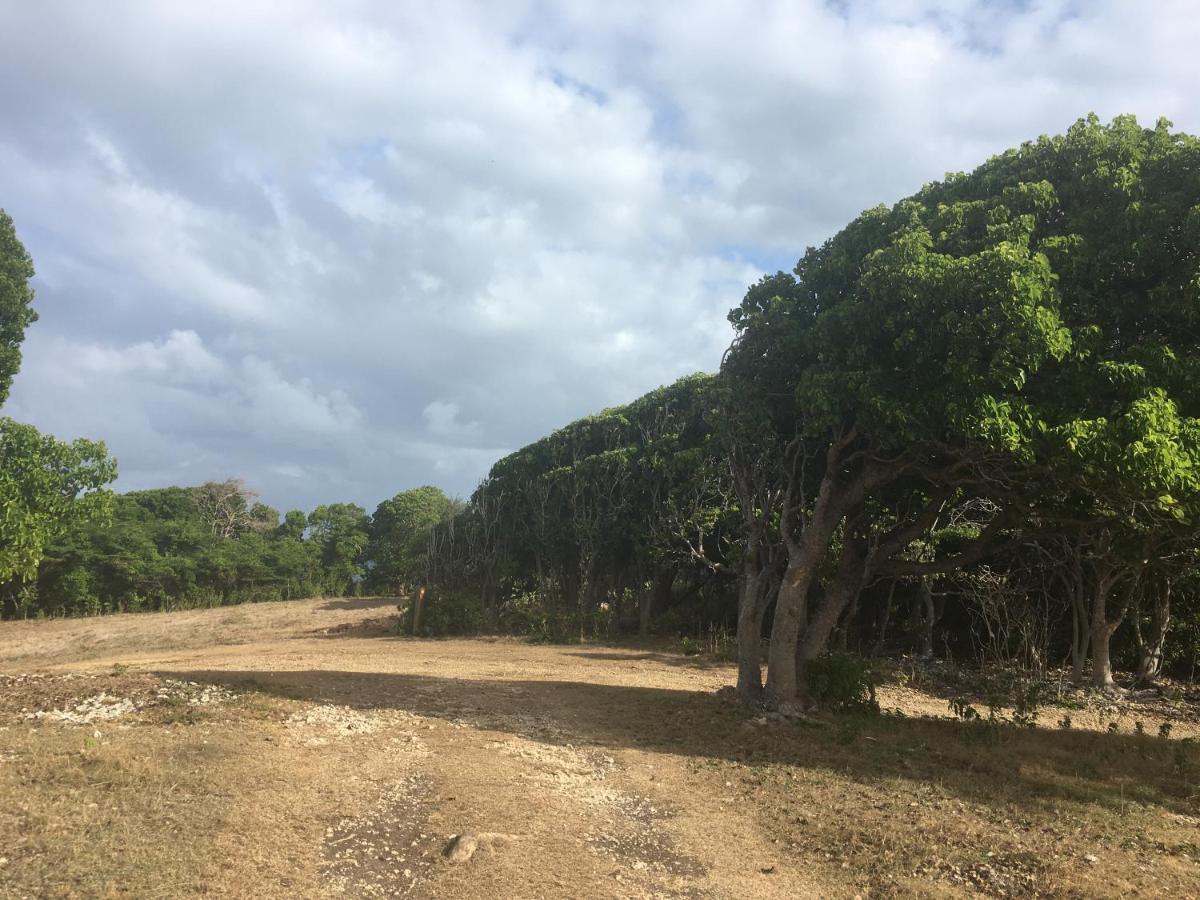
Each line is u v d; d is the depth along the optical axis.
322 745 8.78
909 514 13.72
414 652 22.11
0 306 22.45
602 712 11.99
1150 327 9.98
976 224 10.73
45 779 6.79
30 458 18.38
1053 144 11.18
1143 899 5.16
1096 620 17.05
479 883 5.36
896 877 5.61
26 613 44.59
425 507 61.81
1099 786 8.16
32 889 4.74
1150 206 9.39
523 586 36.41
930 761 9.12
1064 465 9.08
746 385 12.38
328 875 5.41
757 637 12.83
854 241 12.07
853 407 10.61
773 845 6.39
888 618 24.58
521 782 7.85
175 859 5.34
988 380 9.04
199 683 11.73
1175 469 7.76
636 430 30.27
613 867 5.80
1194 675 19.70
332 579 59.69
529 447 35.78
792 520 13.39
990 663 20.16
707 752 9.54
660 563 27.20
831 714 11.92
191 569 49.97
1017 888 5.38
